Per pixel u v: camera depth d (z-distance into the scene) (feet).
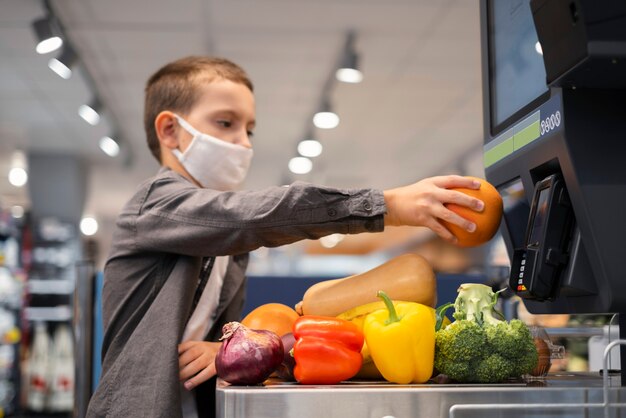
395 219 3.76
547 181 3.56
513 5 4.19
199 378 4.48
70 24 20.27
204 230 4.08
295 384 3.49
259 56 22.86
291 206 3.80
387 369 3.37
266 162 37.42
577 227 3.43
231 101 5.13
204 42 21.74
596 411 3.07
